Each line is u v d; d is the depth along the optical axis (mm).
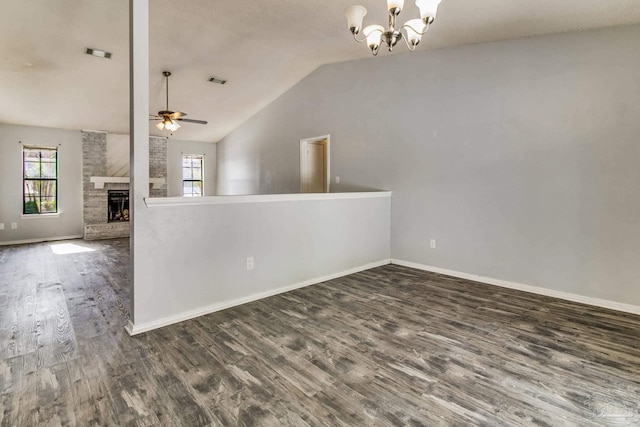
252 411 1821
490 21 3314
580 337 2707
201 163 9312
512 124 3879
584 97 3398
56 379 2098
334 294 3730
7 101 5723
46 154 7148
